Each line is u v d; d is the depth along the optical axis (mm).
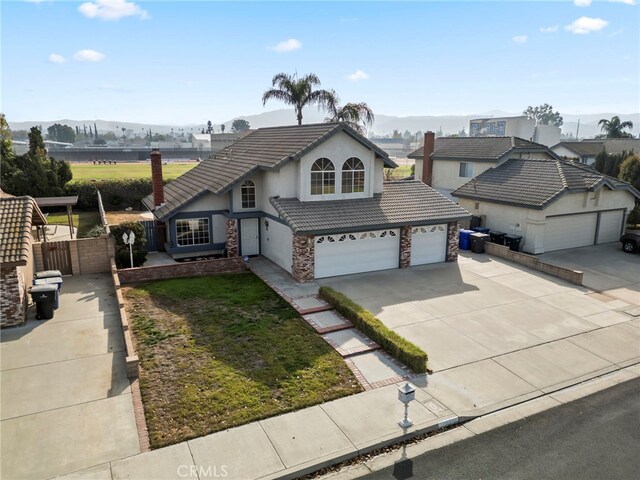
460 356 13656
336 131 20703
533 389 12086
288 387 11734
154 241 24953
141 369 12469
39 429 10055
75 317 15750
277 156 21625
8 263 14297
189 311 16375
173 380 11953
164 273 19906
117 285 17703
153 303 17062
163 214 23203
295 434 10008
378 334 14047
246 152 26062
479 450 9773
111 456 9305
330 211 20594
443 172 38031
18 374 12180
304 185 20781
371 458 9508
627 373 13039
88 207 38219
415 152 42938
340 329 15086
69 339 14156
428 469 9180
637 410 11289
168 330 14820
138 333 14570
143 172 68125
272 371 12453
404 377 12438
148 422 10312
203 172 27812
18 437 9805
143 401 11078
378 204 21953
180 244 23359
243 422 10352
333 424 10367
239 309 16609
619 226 28266
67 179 37344
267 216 22734
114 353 13328
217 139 85000
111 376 12141
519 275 21234
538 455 9617
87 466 9031
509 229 26609
